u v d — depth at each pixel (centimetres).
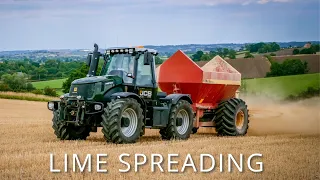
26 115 3269
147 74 1533
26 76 6103
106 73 1529
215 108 1825
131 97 1439
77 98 1414
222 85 1797
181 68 1764
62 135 1487
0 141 1443
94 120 1452
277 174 972
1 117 3005
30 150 1219
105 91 1436
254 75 5169
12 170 938
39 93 5494
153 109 1493
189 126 1600
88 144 1354
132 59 1506
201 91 1744
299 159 1159
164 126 1522
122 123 1401
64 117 1433
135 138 1413
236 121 1830
